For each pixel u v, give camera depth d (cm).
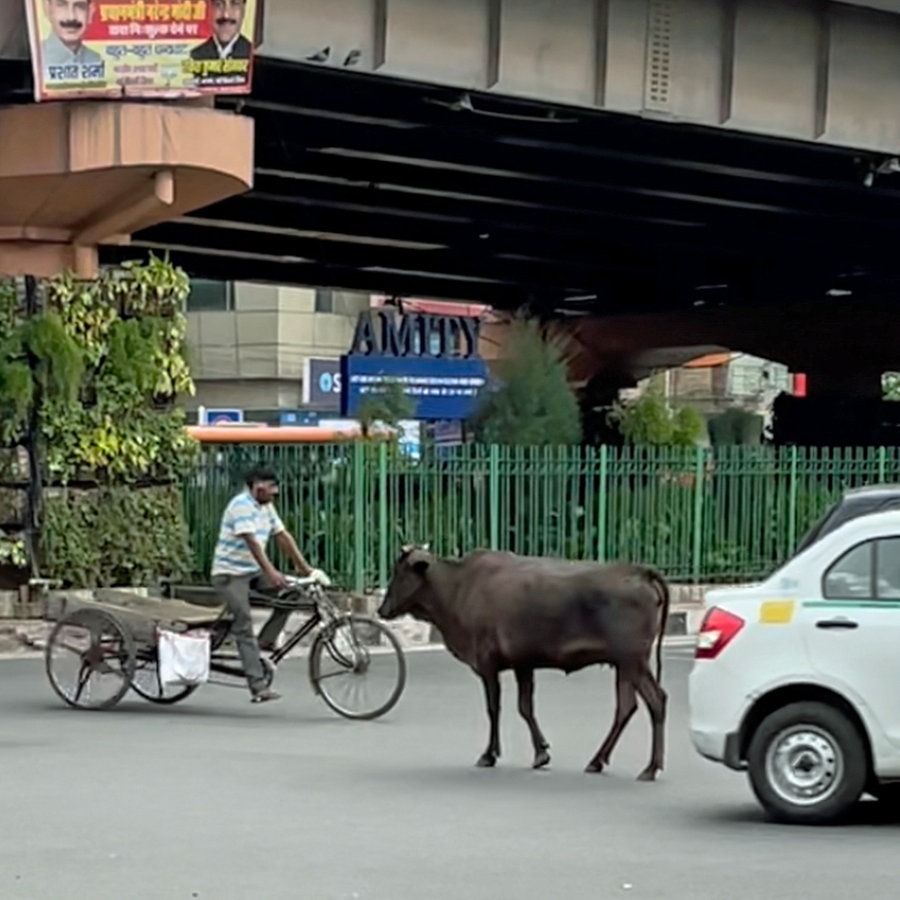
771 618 1059
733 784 1230
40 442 2322
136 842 1005
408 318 4475
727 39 2428
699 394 6538
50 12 1909
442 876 909
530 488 2497
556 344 3194
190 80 1953
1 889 879
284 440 3741
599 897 858
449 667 1980
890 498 1129
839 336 4153
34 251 2264
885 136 2584
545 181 2972
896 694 1031
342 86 2292
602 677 1897
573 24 2306
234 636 1591
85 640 1625
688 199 3114
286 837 1023
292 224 3500
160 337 2408
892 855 964
